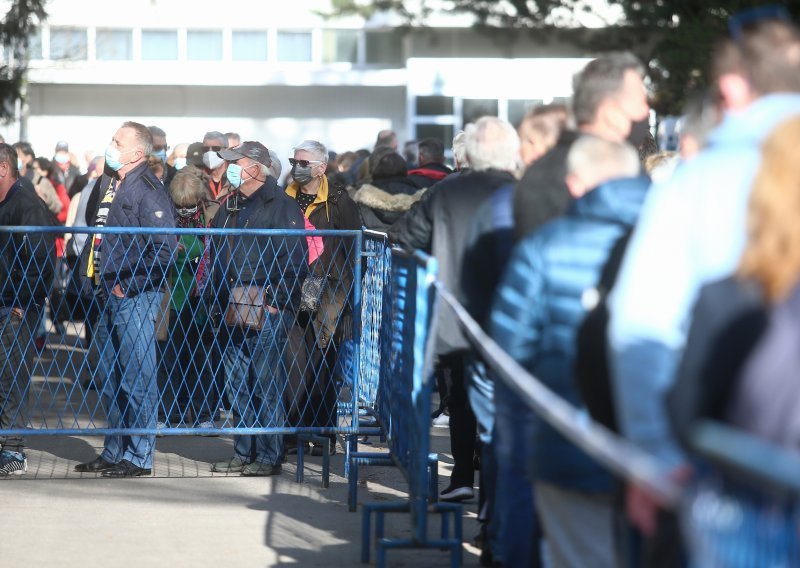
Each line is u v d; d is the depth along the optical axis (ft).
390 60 158.71
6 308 42.42
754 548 13.66
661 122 52.95
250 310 42.73
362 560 32.58
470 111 151.02
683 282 16.26
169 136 158.61
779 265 14.08
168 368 53.57
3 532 35.19
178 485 41.98
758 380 14.02
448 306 30.32
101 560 32.35
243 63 158.71
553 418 15.20
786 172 14.16
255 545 34.17
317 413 44.83
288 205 43.93
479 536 34.06
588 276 21.07
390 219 51.52
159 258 42.16
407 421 31.81
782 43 16.61
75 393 59.72
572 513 20.59
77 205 73.26
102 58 153.79
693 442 13.65
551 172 26.94
